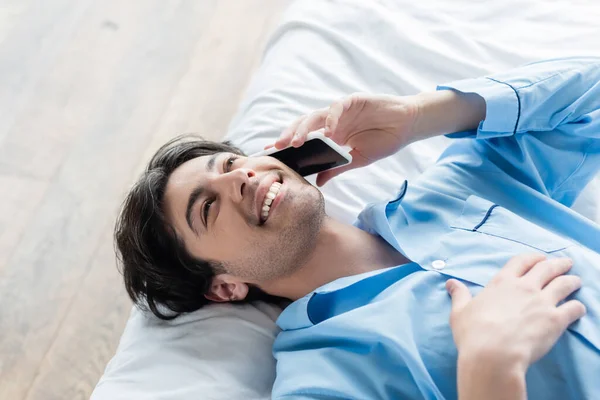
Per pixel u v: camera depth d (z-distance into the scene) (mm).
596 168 1155
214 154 1125
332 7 1508
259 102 1422
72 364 1575
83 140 1950
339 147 1055
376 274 1022
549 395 851
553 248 968
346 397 917
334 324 977
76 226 1787
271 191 1047
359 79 1407
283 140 1082
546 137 1127
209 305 1177
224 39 2121
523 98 1061
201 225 1062
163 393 1048
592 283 911
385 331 922
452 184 1133
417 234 1072
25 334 1623
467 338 822
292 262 1067
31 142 1955
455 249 1013
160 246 1121
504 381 770
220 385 1052
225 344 1114
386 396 919
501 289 875
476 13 1438
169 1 2219
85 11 2217
